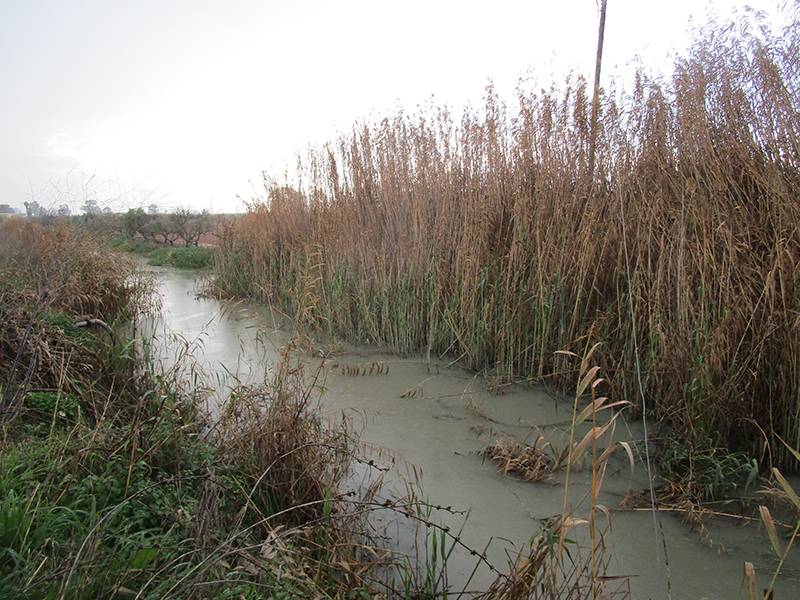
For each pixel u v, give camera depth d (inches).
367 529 111.5
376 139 280.8
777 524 116.3
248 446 123.3
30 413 134.9
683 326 151.6
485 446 154.3
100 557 78.3
